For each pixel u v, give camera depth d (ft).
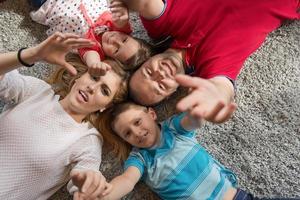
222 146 3.78
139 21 4.22
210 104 2.23
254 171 3.69
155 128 3.61
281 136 3.77
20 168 3.44
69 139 3.59
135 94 3.69
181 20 3.83
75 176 2.96
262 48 4.05
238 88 3.94
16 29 4.20
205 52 3.75
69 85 3.89
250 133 3.79
